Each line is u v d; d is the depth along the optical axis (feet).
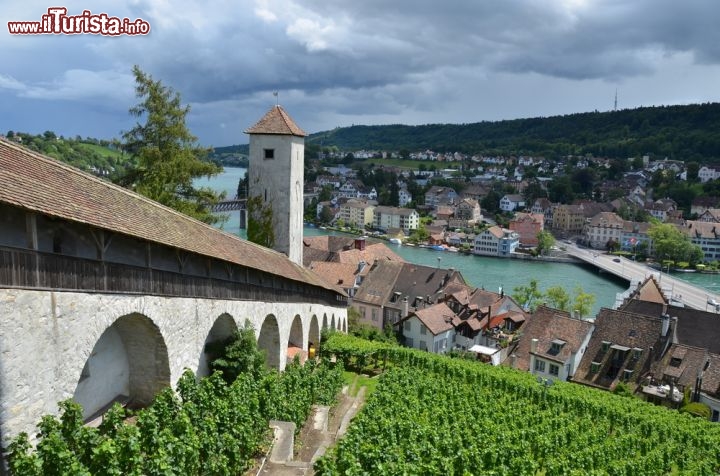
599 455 105.09
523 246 557.33
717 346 187.01
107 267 61.11
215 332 97.35
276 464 72.79
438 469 76.64
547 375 186.29
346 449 71.82
